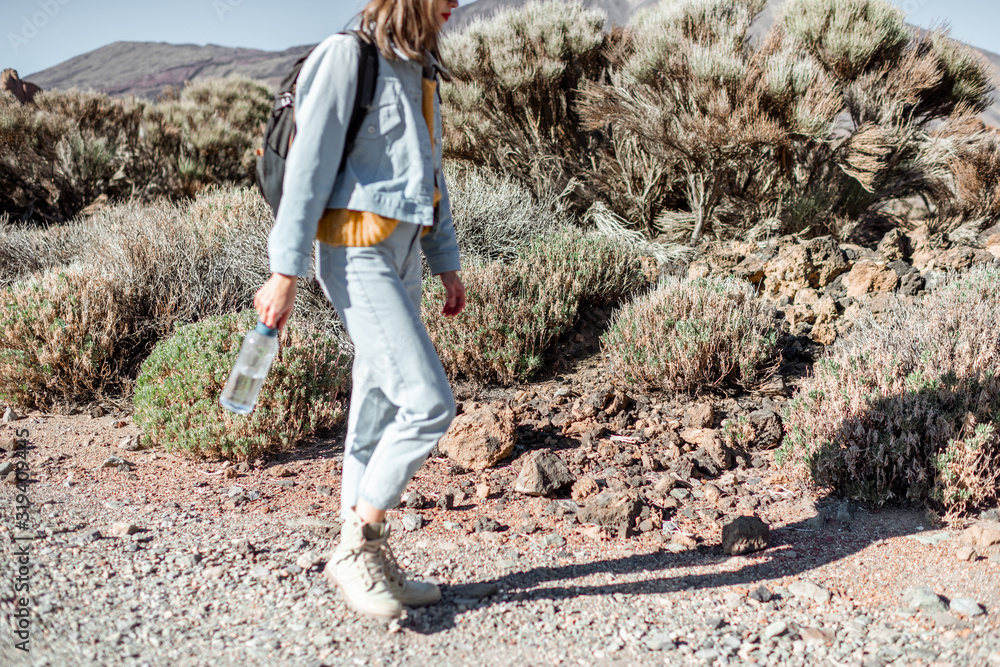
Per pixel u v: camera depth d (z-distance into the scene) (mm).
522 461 3406
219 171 15242
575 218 8000
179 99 19703
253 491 3070
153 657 1756
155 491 3053
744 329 4285
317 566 2297
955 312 3848
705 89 6340
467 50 8359
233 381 1816
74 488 3031
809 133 6105
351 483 2059
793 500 3051
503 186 6934
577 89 8211
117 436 3816
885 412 3090
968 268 5398
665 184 7809
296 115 1709
